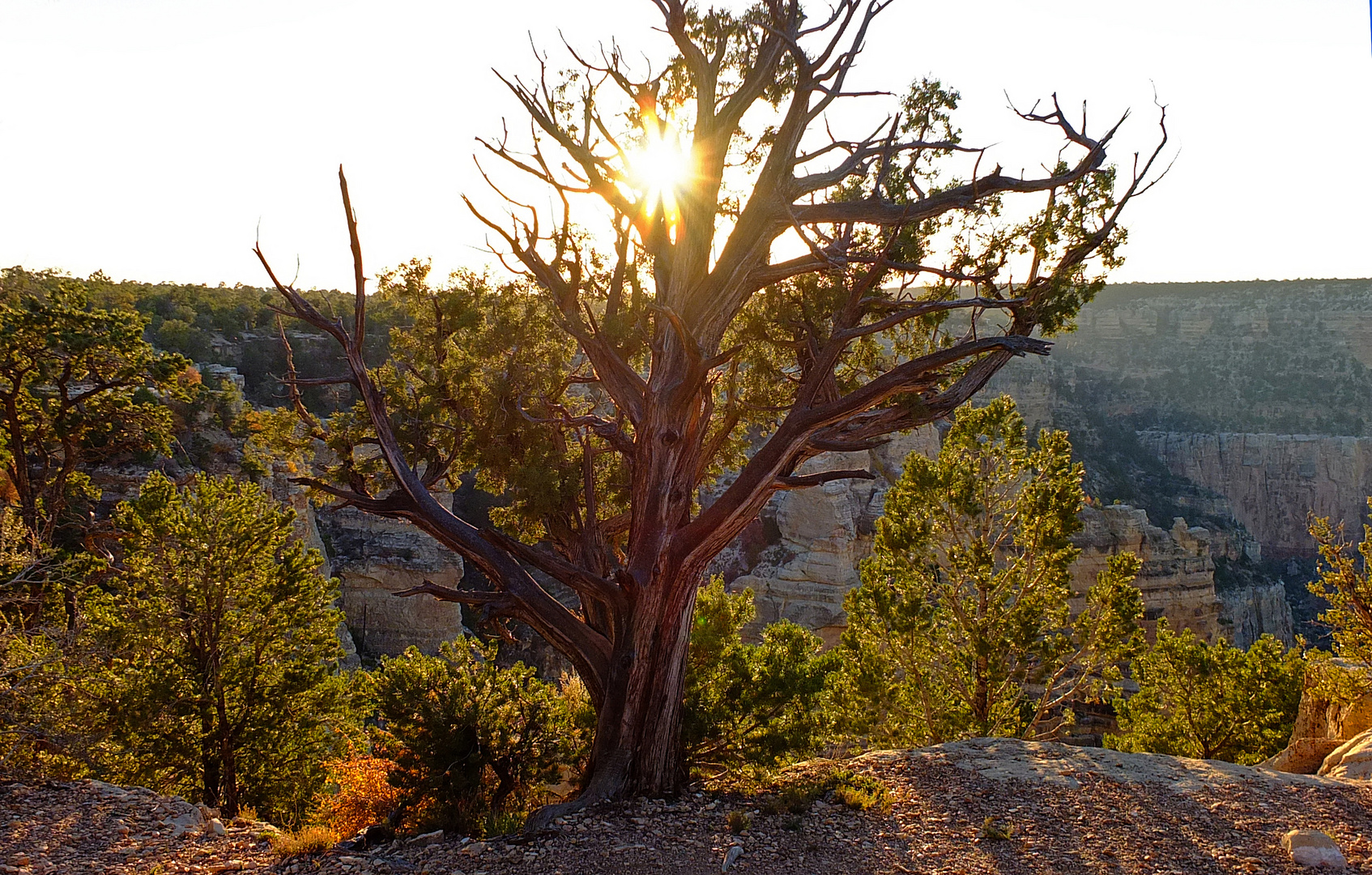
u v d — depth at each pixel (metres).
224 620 23.25
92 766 18.64
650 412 15.73
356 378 16.16
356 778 20.89
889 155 15.86
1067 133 15.30
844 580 62.56
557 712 18.84
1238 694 29.28
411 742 16.48
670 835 12.51
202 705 22.25
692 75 16.06
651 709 14.71
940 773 14.63
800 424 14.98
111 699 20.80
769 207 15.59
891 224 15.58
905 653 26.42
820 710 20.58
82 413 36.12
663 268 16.50
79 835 11.78
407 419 20.67
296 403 19.86
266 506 26.02
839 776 14.45
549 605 15.43
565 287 17.03
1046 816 12.75
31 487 34.34
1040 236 15.12
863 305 15.86
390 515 15.97
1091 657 27.67
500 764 16.91
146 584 24.22
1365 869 10.96
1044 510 25.80
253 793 22.80
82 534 37.25
